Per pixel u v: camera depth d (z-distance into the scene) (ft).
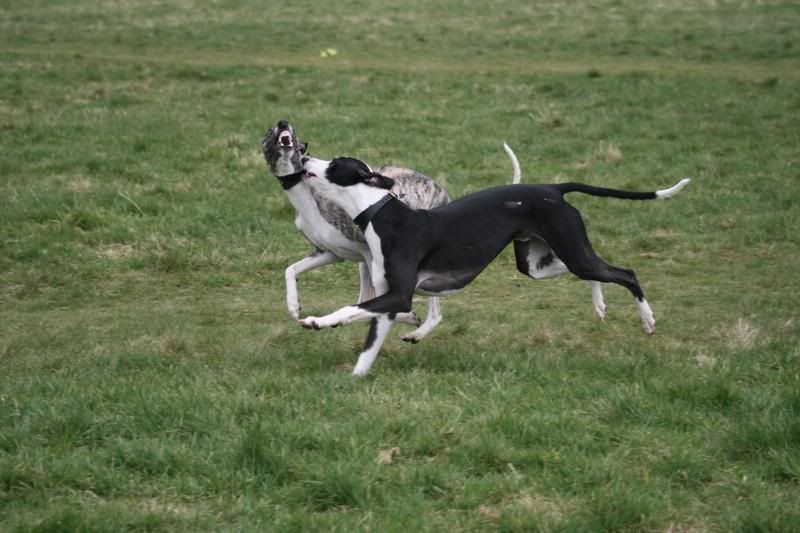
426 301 36.86
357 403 24.52
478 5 112.68
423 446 22.07
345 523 18.98
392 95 70.38
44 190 47.16
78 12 107.04
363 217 27.40
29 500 19.88
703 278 38.65
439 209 28.09
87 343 31.83
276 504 19.88
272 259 40.34
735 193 48.39
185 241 41.93
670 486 20.63
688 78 75.92
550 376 26.81
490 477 20.83
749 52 86.69
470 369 27.89
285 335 32.19
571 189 29.48
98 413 23.79
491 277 39.40
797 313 34.24
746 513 19.27
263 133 59.41
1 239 41.34
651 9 108.17
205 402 24.17
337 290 38.22
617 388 25.43
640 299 30.27
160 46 90.43
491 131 60.90
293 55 87.20
